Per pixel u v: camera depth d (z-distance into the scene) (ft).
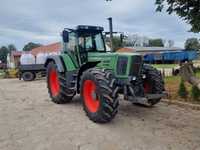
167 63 126.41
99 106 21.01
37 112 25.46
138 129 20.02
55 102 29.55
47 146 16.83
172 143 17.22
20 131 19.72
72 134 18.99
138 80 23.22
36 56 64.08
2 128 20.44
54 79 30.55
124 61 23.03
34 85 50.93
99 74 21.61
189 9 17.76
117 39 29.37
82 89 23.24
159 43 260.21
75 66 27.20
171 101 28.81
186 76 34.76
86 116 23.63
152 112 25.07
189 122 21.76
